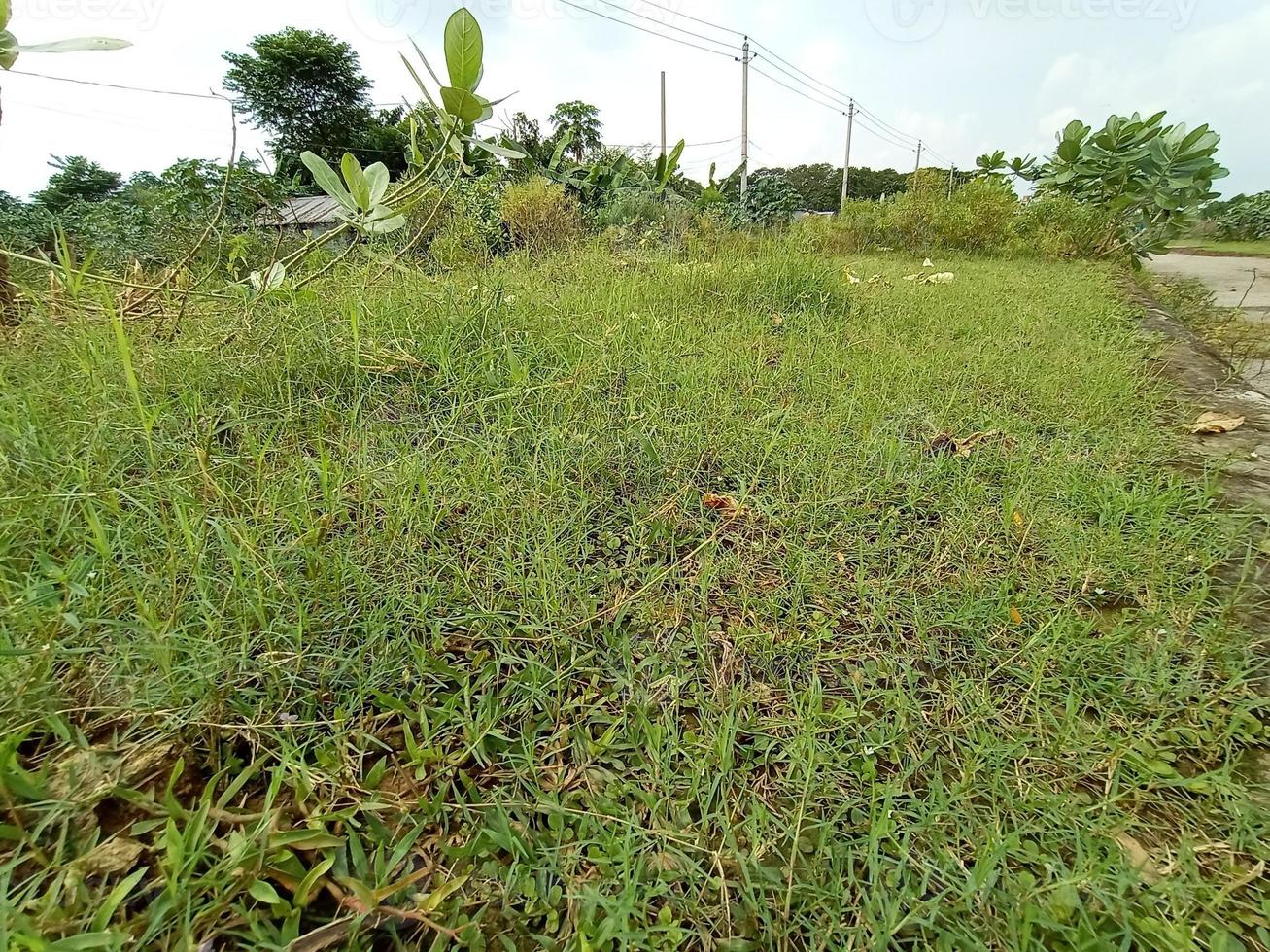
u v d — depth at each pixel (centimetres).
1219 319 506
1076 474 171
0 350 181
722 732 94
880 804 88
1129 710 104
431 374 200
